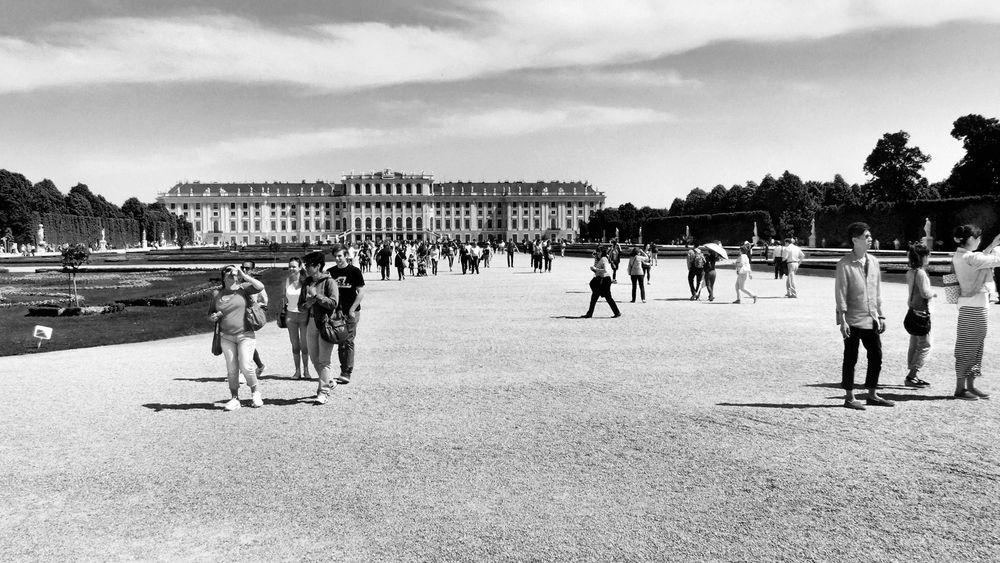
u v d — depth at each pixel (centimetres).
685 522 584
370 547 545
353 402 1009
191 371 1268
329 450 779
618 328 1805
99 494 656
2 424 898
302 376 1216
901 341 1540
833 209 8350
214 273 4747
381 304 2550
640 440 805
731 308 2281
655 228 13512
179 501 638
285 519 596
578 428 858
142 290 3316
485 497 639
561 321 1969
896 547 537
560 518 593
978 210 6562
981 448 762
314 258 1004
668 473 696
